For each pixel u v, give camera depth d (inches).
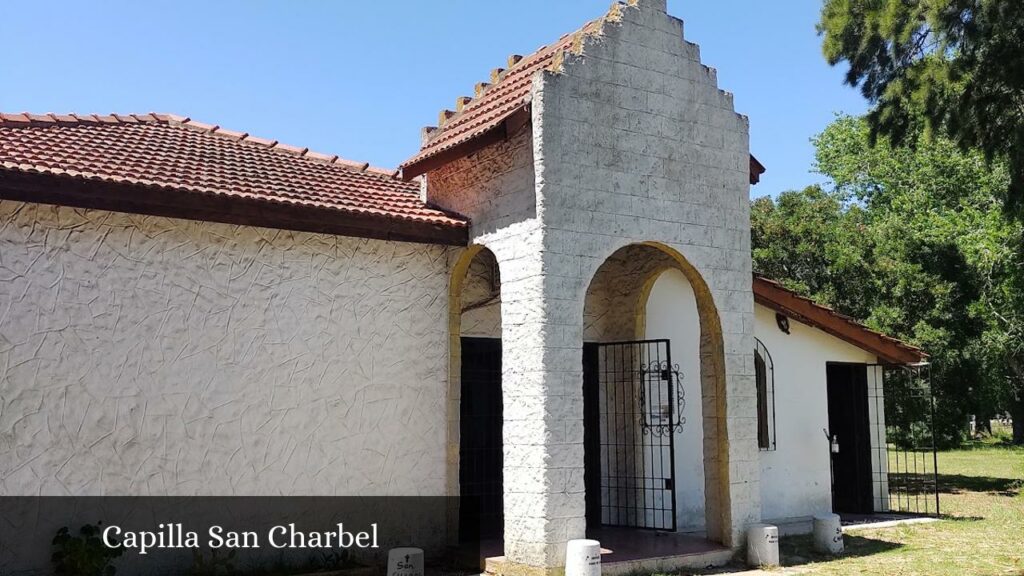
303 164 429.1
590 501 444.8
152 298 312.2
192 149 396.8
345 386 354.3
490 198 370.6
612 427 449.1
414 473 370.0
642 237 364.5
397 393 369.1
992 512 545.0
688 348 470.9
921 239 807.1
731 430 381.7
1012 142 402.6
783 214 965.2
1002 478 781.9
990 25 368.2
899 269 784.3
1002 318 749.9
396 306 374.0
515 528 333.7
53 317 291.9
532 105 344.8
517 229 350.0
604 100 359.3
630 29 372.2
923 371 700.7
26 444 281.7
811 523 484.1
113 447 297.9
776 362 502.6
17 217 289.1
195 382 317.4
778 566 368.2
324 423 346.9
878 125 434.0
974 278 775.7
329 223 348.2
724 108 402.9
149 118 437.1
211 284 325.7
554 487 324.8
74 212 299.7
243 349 330.0
